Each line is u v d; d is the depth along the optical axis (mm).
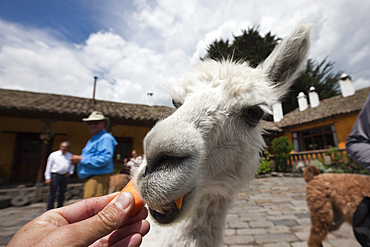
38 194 7965
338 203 2979
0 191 7586
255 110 1594
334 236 3605
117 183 7660
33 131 11289
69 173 5449
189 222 1490
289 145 14203
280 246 3328
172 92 1833
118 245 1093
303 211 5078
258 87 1612
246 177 1643
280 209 5340
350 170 11023
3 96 9977
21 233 930
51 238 769
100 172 3457
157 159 1099
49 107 9234
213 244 1504
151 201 1063
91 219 890
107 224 902
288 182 10047
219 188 1498
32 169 11055
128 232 1157
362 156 1504
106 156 3426
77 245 798
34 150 11297
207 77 1626
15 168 10711
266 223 4348
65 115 9531
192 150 1139
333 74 31781
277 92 1968
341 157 11773
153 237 1612
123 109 12594
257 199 6566
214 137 1388
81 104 11750
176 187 1066
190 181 1131
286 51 1925
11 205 7348
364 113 1579
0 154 10531
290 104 25719
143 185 1090
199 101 1436
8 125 10898
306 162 13625
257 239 3609
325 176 3230
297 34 1854
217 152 1422
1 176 10031
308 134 16328
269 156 14516
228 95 1491
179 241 1453
